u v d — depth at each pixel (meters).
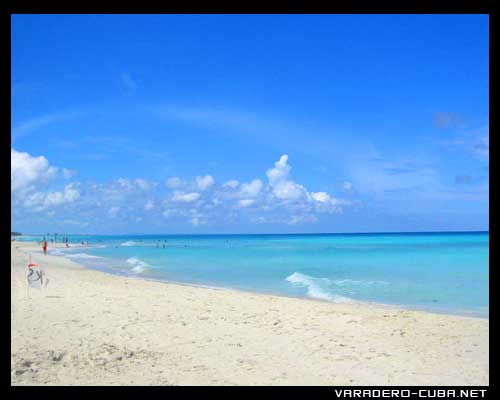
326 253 47.75
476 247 57.81
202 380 7.07
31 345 9.01
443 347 9.20
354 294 17.80
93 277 23.17
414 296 17.19
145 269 31.09
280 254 48.19
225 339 9.85
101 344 9.23
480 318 12.83
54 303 14.23
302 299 16.75
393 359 8.34
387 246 64.31
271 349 9.02
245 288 20.34
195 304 14.56
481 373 7.51
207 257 44.72
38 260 36.88
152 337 9.96
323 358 8.38
